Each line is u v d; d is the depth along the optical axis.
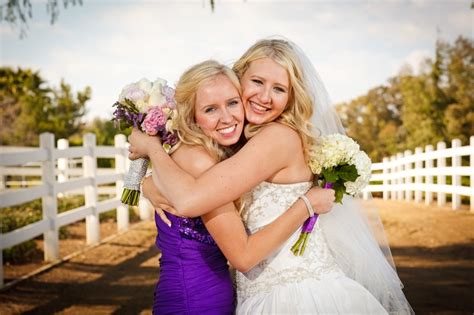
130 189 2.39
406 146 17.66
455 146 10.66
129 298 5.20
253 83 2.26
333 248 2.53
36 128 18.05
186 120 2.29
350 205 2.61
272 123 2.28
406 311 2.65
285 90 2.27
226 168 2.08
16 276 6.00
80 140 17.66
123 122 2.37
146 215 10.49
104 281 5.85
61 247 7.71
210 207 2.04
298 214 2.18
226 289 2.32
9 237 5.70
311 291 2.24
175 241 2.27
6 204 5.80
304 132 2.30
